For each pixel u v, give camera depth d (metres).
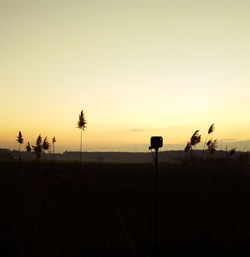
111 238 7.61
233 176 18.00
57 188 13.53
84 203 10.91
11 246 7.26
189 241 7.38
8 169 24.36
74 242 7.33
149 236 7.70
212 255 6.59
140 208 10.36
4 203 10.48
